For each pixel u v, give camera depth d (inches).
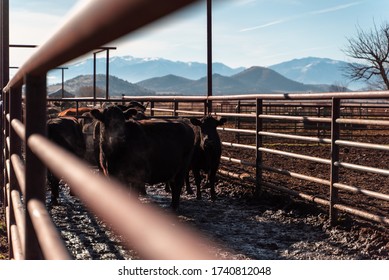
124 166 284.8
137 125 293.7
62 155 47.8
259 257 219.8
